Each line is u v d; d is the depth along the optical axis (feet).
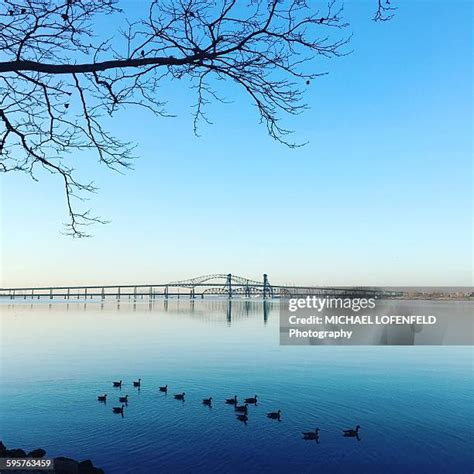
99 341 160.15
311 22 19.56
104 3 20.89
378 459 49.93
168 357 120.47
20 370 99.76
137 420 63.16
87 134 24.88
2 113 22.40
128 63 19.19
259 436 57.06
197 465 48.01
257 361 113.60
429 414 66.18
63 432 58.08
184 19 19.95
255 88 20.80
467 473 46.55
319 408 69.87
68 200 25.61
